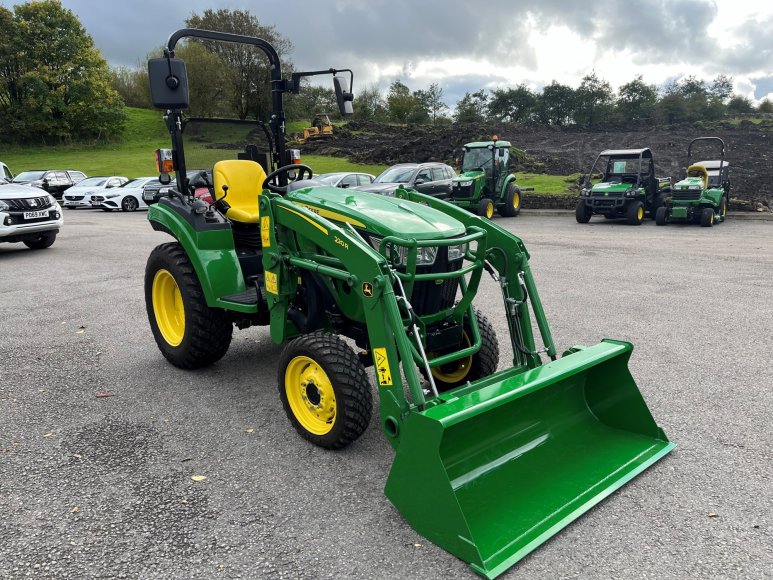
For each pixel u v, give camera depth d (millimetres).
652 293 7637
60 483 3340
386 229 3525
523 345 3885
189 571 2609
